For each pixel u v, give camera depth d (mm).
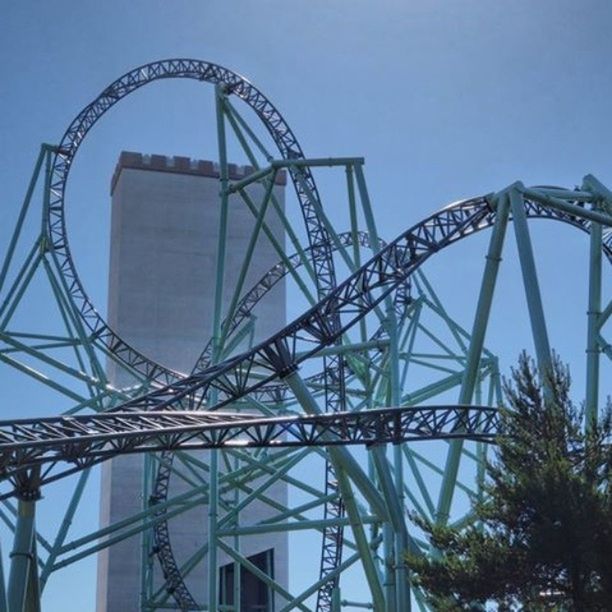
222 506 65062
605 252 53375
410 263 46031
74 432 37188
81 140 62844
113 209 109188
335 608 63438
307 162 53281
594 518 29781
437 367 64188
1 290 62312
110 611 89312
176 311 103125
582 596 29875
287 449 60438
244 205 107625
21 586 36219
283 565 93562
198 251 105375
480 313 44844
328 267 57969
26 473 36406
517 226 44375
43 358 60562
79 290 62062
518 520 31031
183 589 68500
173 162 106812
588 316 48562
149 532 68188
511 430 33438
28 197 62594
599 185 49281
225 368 44312
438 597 31656
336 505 63188
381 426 42750
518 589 30297
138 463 93188
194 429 38469
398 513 43625
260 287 70562
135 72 62188
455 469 43781
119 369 92125
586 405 47375
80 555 57031
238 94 60312
